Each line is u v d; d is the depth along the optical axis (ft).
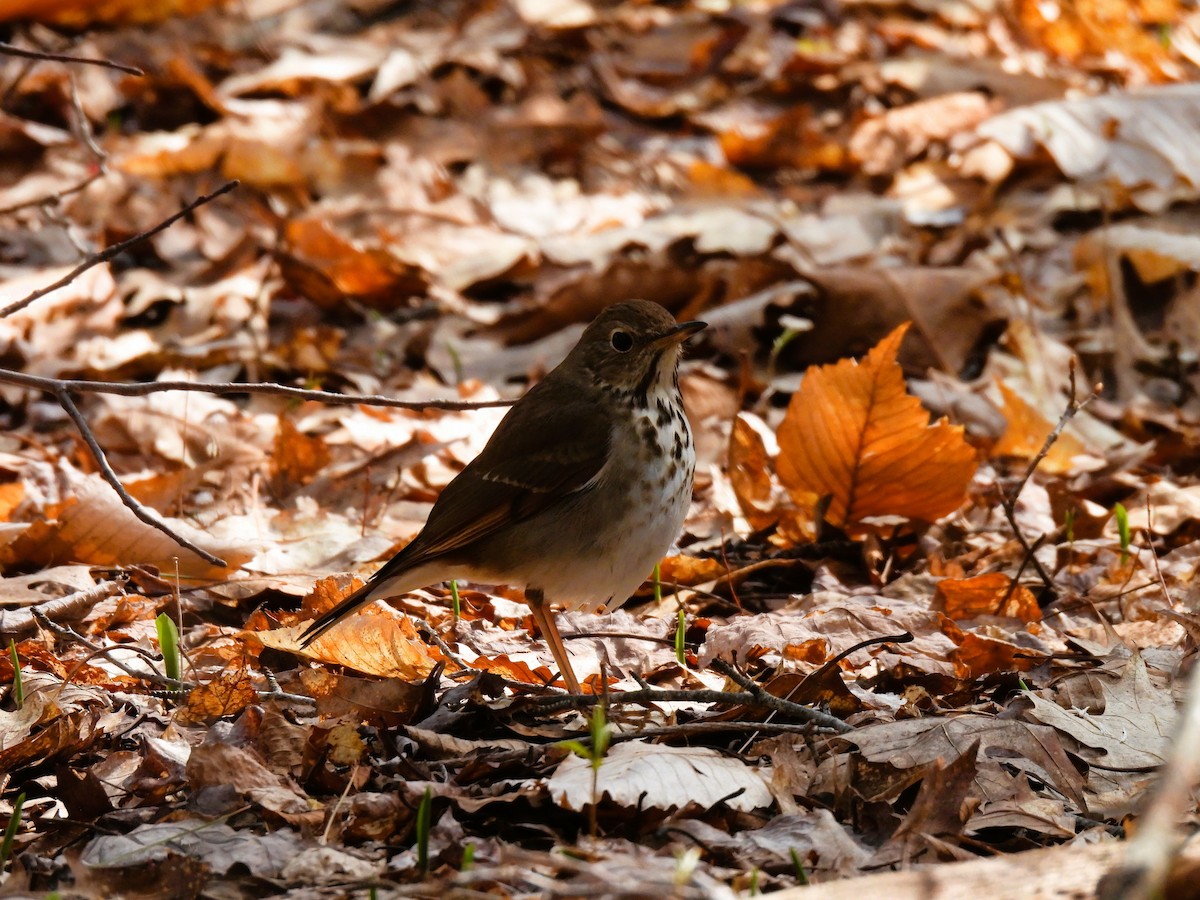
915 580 36.60
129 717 28.22
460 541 30.81
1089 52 77.30
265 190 61.98
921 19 78.64
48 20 71.72
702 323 30.71
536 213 61.82
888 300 51.31
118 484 25.91
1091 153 59.72
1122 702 26.71
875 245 57.16
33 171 61.26
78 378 49.88
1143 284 54.39
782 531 39.63
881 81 71.10
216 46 70.79
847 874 21.66
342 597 33.76
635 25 76.02
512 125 66.90
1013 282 53.93
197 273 56.54
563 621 35.42
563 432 30.63
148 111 67.31
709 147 67.72
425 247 58.29
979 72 70.28
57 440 47.21
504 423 31.83
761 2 78.59
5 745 26.50
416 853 22.33
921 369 50.78
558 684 31.27
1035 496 42.19
